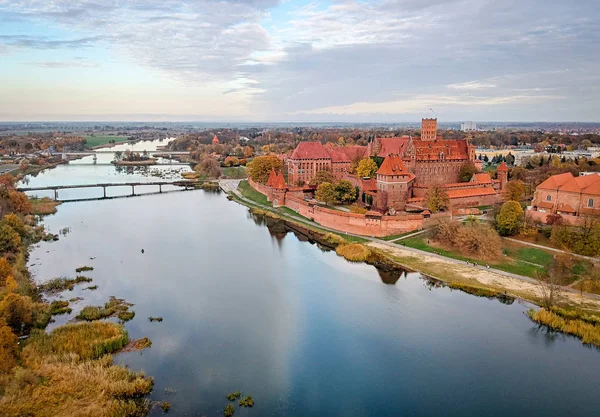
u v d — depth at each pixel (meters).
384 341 86.31
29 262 128.88
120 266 126.81
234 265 129.38
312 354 81.50
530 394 71.25
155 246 148.12
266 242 154.75
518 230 137.50
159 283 114.00
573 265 113.44
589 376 75.69
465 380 74.62
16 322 85.38
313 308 100.12
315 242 154.75
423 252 134.25
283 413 65.62
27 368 72.25
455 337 87.75
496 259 123.88
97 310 95.69
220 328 90.31
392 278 117.88
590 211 137.62
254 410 66.00
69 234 162.75
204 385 71.62
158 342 84.44
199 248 146.62
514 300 102.62
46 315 92.12
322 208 171.88
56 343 79.75
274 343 84.94
